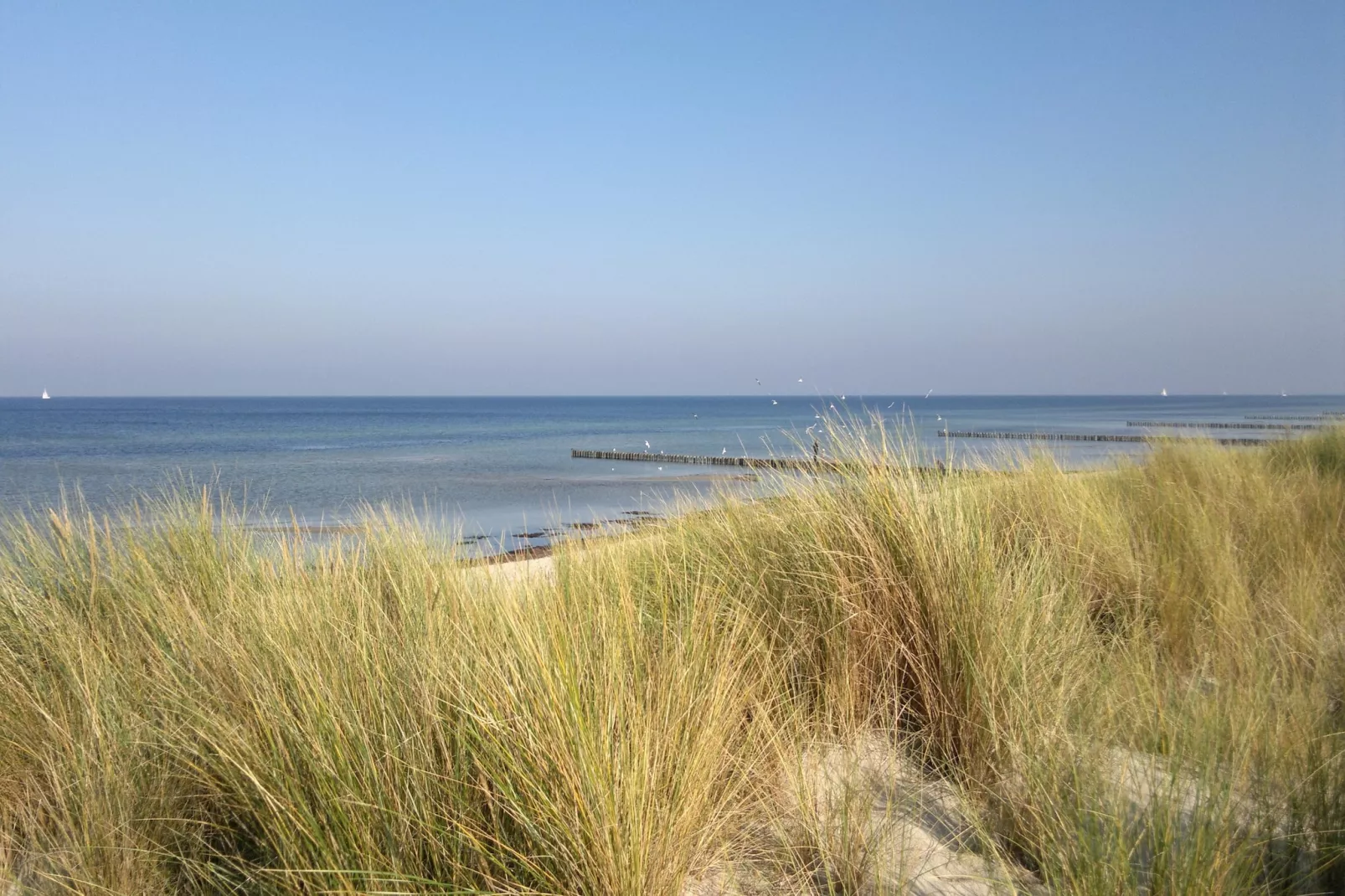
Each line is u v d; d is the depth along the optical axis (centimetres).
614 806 201
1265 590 445
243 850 235
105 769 248
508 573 388
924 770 291
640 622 301
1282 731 258
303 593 331
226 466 3309
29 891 216
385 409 17575
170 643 321
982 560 351
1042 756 250
